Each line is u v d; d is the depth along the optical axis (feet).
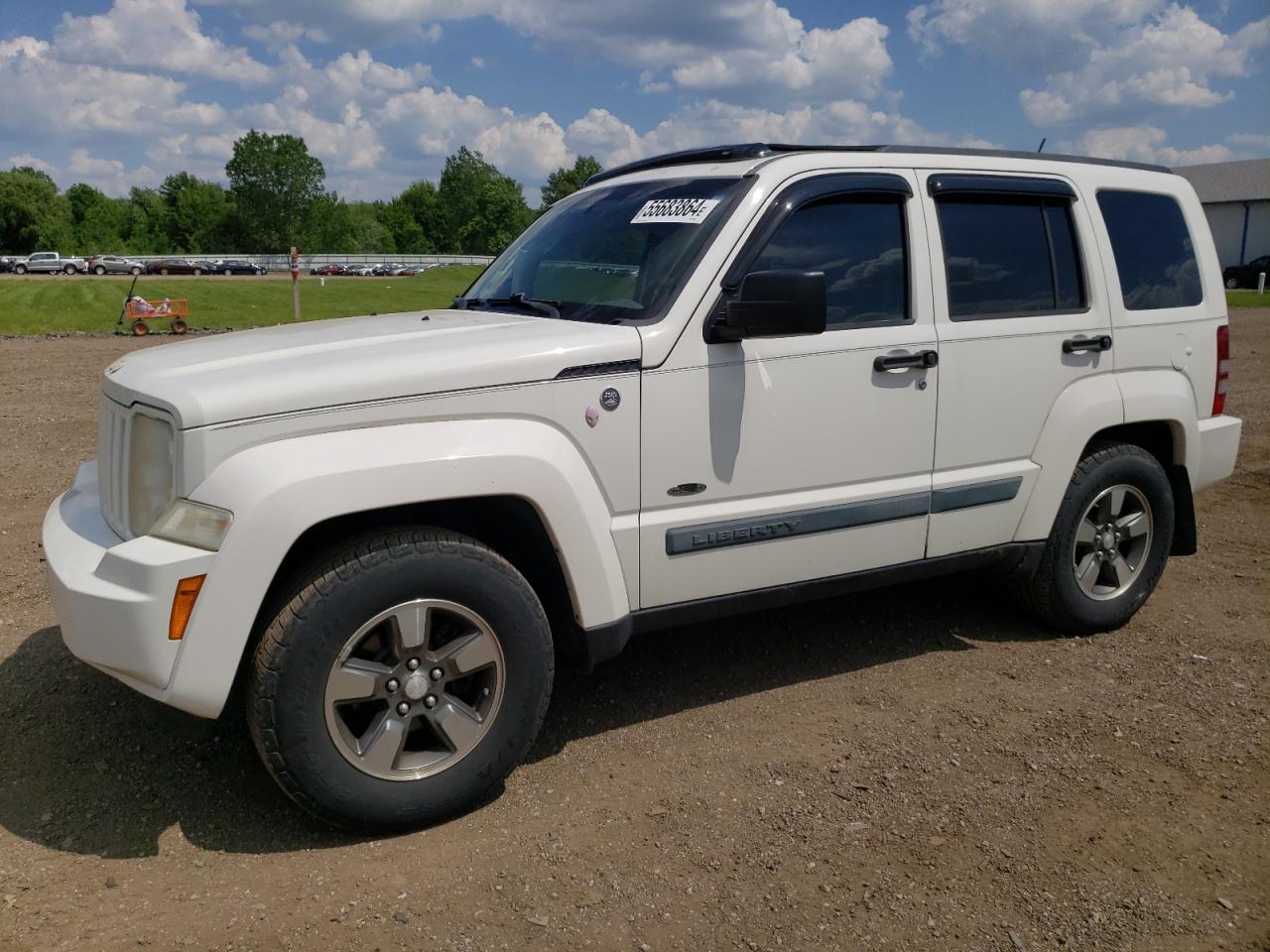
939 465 13.20
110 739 11.80
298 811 10.52
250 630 9.39
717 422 11.44
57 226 350.02
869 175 12.57
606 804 10.71
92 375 43.62
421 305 113.09
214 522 9.12
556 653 14.30
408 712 9.98
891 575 13.20
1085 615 15.15
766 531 11.90
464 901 9.07
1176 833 10.19
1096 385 14.48
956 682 13.76
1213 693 13.42
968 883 9.38
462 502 10.50
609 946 8.52
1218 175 190.80
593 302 12.06
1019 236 13.93
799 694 13.38
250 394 9.35
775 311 10.58
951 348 13.00
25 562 17.75
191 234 397.80
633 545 11.18
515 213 440.86
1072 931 8.74
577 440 10.67
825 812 10.52
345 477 9.40
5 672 13.42
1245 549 19.90
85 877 9.32
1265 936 8.71
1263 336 63.41
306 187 394.11
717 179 12.38
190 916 8.80
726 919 8.86
